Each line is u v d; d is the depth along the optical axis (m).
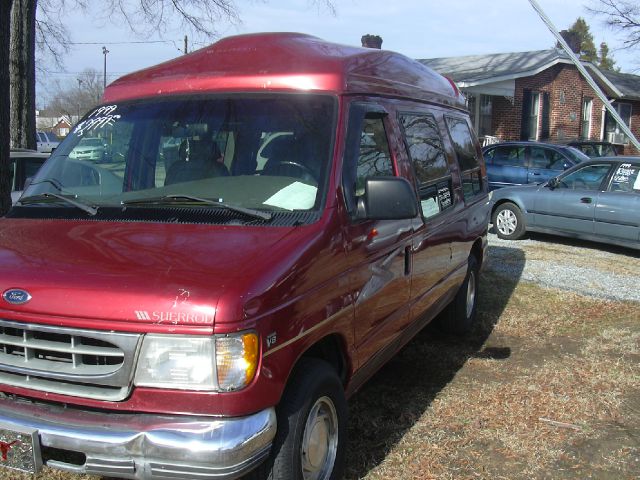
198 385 2.52
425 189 4.68
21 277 2.76
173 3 12.53
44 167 3.95
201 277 2.63
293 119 3.58
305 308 2.92
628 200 9.85
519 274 8.72
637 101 27.36
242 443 2.54
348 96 3.67
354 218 3.43
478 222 6.30
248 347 2.56
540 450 3.98
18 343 2.74
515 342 6.06
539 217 10.99
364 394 4.81
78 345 2.65
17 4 11.23
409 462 3.79
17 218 3.53
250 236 2.99
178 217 3.25
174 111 3.84
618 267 9.29
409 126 4.56
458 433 4.18
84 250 2.93
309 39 4.20
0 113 6.93
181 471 2.53
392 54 4.74
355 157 3.57
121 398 2.59
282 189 3.36
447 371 5.30
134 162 3.79
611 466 3.84
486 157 14.70
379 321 3.84
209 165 3.64
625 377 5.15
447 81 6.20
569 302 7.39
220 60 4.02
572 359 5.58
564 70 22.95
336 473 3.28
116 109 4.04
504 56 23.52
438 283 5.06
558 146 13.92
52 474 3.56
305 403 2.92
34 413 2.73
